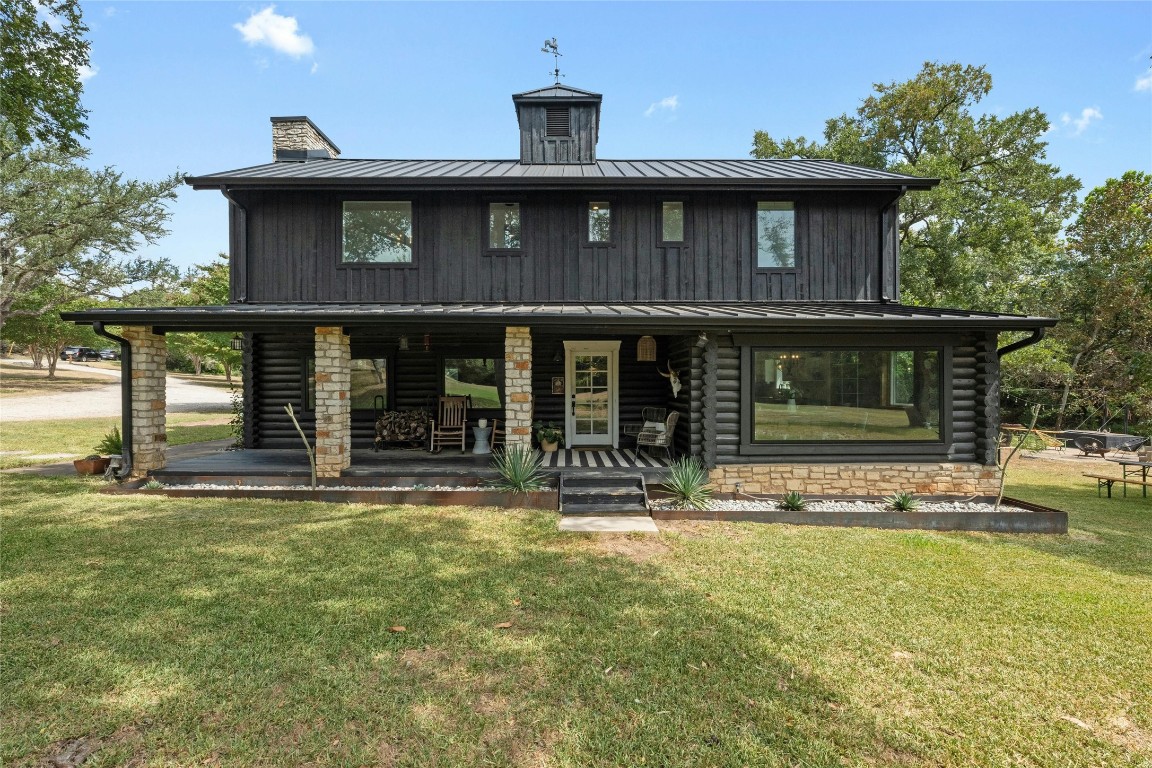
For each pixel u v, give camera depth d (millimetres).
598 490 8297
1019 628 4352
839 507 8211
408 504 8148
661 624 4309
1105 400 20797
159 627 4105
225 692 3311
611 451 11086
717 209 11133
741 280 11102
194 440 15422
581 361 11711
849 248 11172
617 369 11656
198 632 4047
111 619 4227
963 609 4703
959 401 8844
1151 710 3309
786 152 25000
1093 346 21594
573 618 4402
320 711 3143
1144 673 3717
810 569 5652
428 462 9805
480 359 11750
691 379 9078
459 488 8773
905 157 23766
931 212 20266
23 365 44156
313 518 7254
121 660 3641
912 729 3076
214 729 2979
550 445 11031
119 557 5645
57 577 5078
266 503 7996
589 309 9062
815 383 8766
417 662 3686
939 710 3258
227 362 27625
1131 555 6395
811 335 8734
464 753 2826
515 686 3418
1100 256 21516
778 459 8758
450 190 10836
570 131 13164
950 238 20641
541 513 7742
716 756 2824
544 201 11102
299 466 9430
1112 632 4312
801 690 3432
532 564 5668
